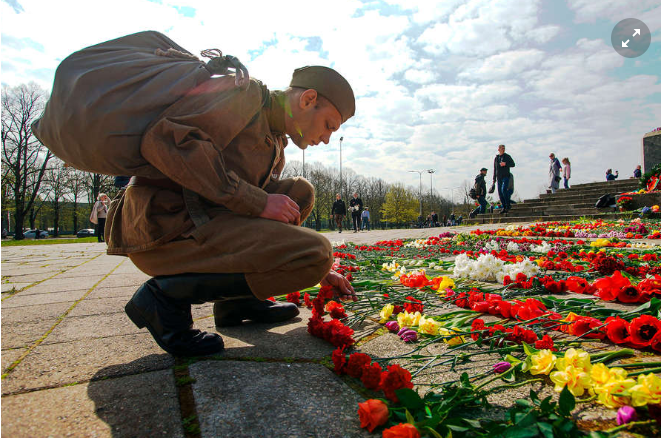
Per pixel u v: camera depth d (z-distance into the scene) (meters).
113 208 1.77
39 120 1.50
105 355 1.69
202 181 1.47
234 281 1.55
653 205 13.18
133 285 3.82
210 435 1.03
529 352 1.34
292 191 2.11
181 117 1.47
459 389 1.12
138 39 1.67
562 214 17.06
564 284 2.62
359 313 2.21
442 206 104.31
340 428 1.07
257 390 1.30
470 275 3.34
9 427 1.07
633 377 1.20
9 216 49.94
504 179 18.12
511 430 0.94
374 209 83.69
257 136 1.73
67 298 3.18
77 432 1.05
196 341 1.66
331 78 1.74
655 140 17.14
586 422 1.05
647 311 1.75
